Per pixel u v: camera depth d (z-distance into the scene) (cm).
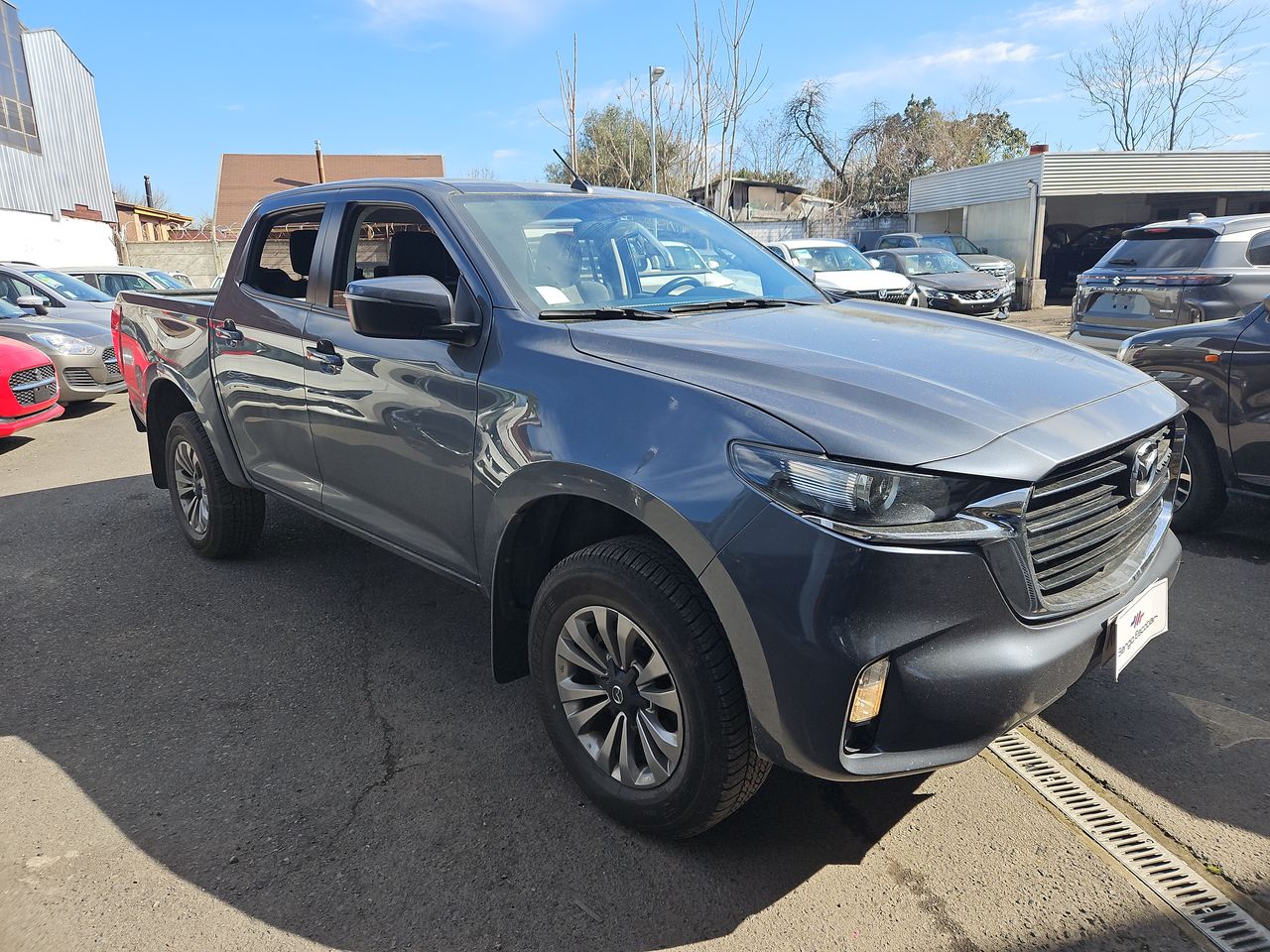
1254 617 364
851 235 2688
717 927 210
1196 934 204
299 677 335
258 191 4334
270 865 233
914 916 212
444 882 226
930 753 196
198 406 414
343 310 329
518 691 324
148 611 396
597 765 246
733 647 203
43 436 828
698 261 345
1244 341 417
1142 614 236
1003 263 1858
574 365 243
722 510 200
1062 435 210
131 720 305
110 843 241
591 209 338
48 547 486
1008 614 197
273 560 456
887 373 226
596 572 229
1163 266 701
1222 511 451
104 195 2700
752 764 216
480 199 313
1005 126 3888
